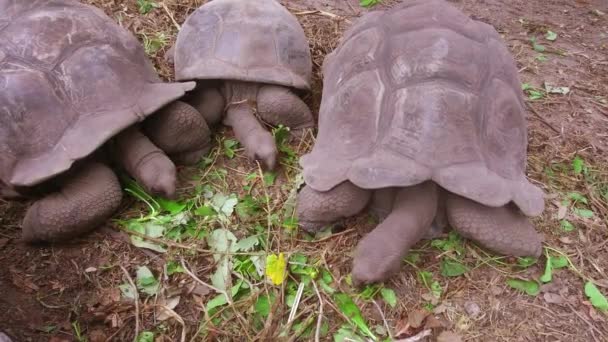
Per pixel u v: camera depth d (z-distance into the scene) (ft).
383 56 5.97
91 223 6.04
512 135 5.86
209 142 7.13
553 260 6.18
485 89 5.80
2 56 6.03
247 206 6.55
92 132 5.87
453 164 5.46
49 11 6.39
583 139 7.90
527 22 10.75
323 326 5.57
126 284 5.82
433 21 6.08
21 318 5.47
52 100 5.92
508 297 5.87
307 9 9.99
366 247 5.58
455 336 5.48
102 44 6.34
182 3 9.59
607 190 7.16
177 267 5.97
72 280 5.85
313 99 8.01
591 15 11.34
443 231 6.22
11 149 5.89
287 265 5.95
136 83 6.33
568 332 5.66
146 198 6.51
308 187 5.99
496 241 5.73
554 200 6.88
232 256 6.07
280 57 7.13
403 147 5.48
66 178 6.08
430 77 5.65
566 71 9.41
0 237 6.19
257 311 5.64
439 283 5.91
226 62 6.97
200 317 5.64
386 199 5.98
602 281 6.10
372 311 5.66
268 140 6.88
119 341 5.44
